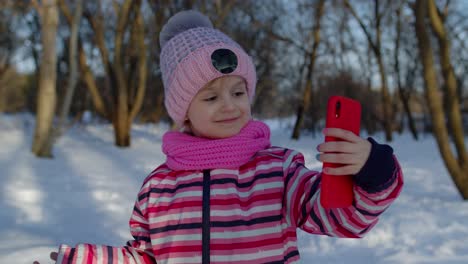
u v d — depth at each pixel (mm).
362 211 969
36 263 1277
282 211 1251
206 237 1240
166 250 1284
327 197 942
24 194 5051
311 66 16109
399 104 21328
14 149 9047
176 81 1426
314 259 3191
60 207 4590
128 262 1355
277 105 21219
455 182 5184
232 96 1382
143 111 17703
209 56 1353
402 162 9016
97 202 4910
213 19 12047
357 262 3115
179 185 1348
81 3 8867
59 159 8422
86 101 14641
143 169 7824
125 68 13148
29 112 20531
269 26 15328
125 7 11258
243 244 1215
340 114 969
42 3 8664
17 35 16312
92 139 12414
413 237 3631
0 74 18406
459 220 4129
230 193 1276
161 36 1725
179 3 12109
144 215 1386
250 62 1442
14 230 3602
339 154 917
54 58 8625
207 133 1393
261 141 1378
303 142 14977
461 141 5160
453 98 5215
